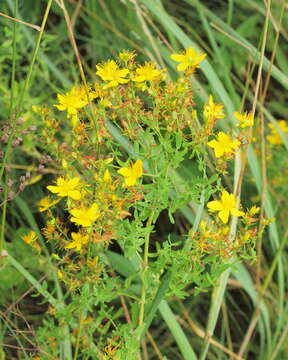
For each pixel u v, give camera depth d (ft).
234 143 1.77
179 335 2.09
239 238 1.82
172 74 2.80
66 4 2.94
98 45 2.94
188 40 2.40
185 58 1.77
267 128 3.00
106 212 1.69
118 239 1.85
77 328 1.99
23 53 2.69
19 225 2.72
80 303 1.84
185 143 1.77
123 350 1.86
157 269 1.84
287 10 3.08
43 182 2.66
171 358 2.62
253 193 2.85
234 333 2.74
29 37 2.69
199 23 3.16
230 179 2.68
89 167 1.77
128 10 2.88
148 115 1.77
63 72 2.82
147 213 1.80
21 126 2.43
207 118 1.77
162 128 1.78
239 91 2.97
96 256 1.84
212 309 2.14
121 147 2.39
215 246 1.79
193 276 1.81
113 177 1.84
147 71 1.77
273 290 2.68
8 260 2.03
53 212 2.61
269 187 2.71
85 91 1.79
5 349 2.26
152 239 2.75
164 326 2.64
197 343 2.64
